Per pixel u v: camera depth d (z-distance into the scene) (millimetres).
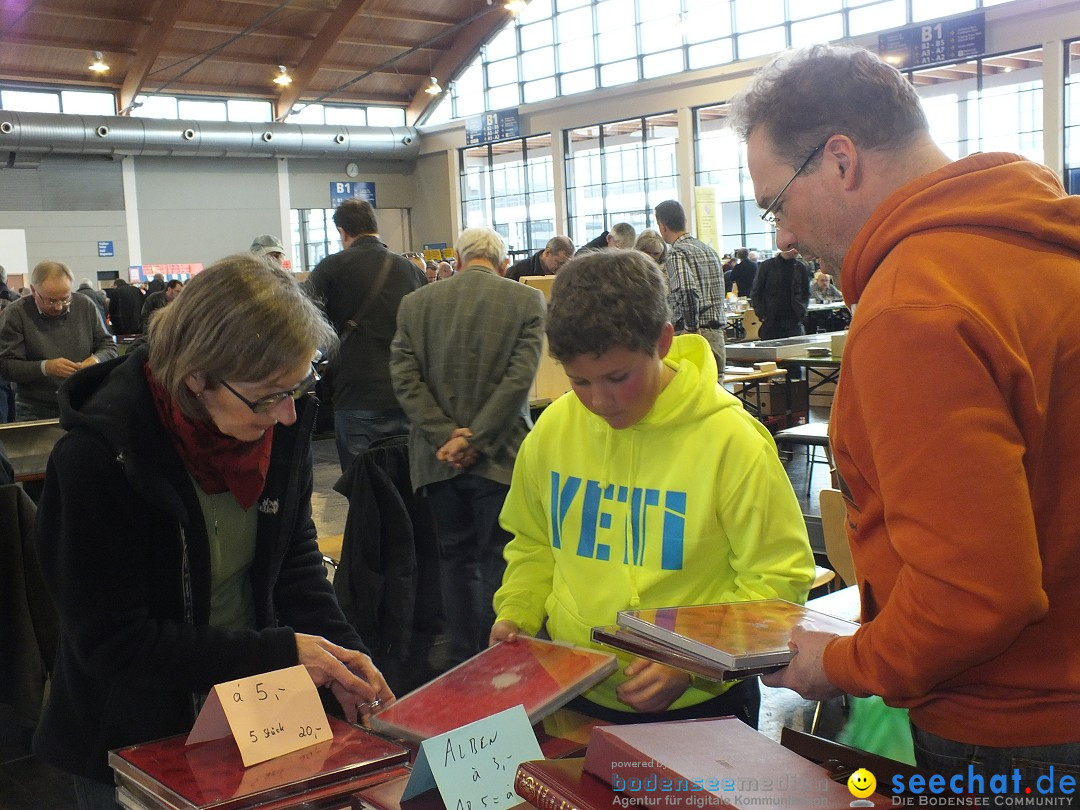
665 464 1318
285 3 16516
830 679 915
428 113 22125
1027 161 914
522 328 3066
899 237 884
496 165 21141
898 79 940
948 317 793
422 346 3104
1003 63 14008
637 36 17953
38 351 4137
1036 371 822
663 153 18094
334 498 5852
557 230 19672
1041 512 845
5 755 2809
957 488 772
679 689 1188
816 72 949
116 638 1156
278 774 1010
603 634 1132
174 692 1262
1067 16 12703
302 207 21141
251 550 1354
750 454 1287
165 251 19297
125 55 17234
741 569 1309
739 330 11320
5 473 2648
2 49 16297
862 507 945
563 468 1419
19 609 2494
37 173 17719
